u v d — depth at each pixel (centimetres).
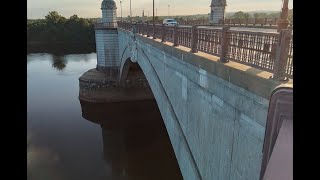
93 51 10356
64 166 2475
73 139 3045
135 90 4300
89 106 4144
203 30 859
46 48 11050
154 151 2772
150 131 3250
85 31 12412
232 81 618
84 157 2661
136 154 2716
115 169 2448
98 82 4300
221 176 735
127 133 3203
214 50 788
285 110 362
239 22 3152
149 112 3888
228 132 677
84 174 2370
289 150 340
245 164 596
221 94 700
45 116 3750
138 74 4284
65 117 3722
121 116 3750
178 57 1066
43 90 5016
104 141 2994
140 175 2375
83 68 7044
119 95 4259
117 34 4509
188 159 1033
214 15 3691
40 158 2611
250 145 570
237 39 649
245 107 577
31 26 12212
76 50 10588
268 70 531
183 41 1101
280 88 371
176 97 1187
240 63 646
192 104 965
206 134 838
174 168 2478
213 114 772
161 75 1464
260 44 561
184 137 1099
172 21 4012
